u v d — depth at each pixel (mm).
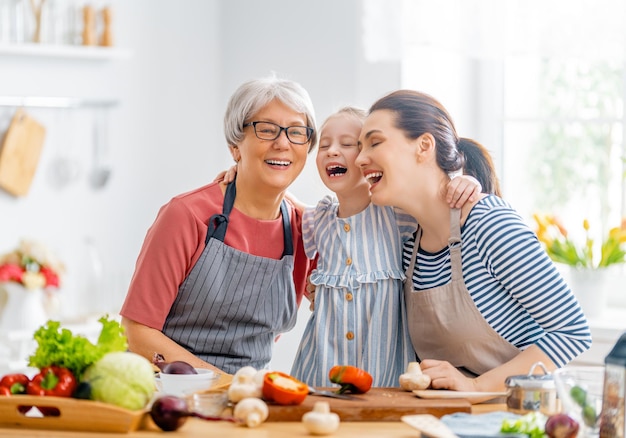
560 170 4066
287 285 2686
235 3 4449
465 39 3715
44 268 3762
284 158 2580
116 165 4215
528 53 3650
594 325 3553
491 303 2305
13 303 3715
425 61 3953
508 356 2334
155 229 2627
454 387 2150
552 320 2213
